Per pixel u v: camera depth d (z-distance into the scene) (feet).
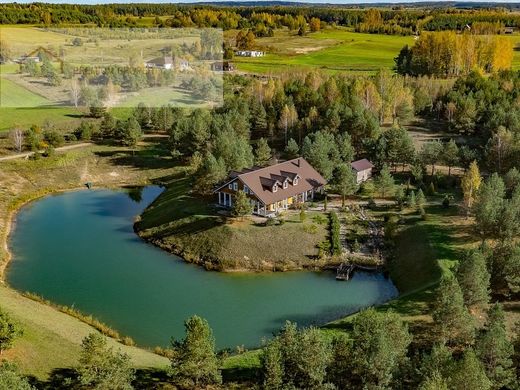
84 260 246.88
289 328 128.16
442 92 479.41
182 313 202.80
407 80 510.58
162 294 216.74
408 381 126.72
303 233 251.80
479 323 170.50
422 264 223.30
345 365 125.49
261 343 182.60
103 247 261.24
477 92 437.17
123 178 362.33
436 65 589.73
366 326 132.26
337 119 374.02
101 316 199.62
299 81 490.49
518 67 620.49
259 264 239.50
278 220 258.57
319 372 119.14
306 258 241.76
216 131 369.30
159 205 302.04
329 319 198.18
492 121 366.22
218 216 265.75
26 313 179.63
